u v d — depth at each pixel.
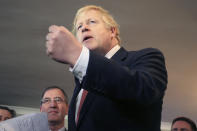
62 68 6.59
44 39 5.79
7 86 7.24
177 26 5.46
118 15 5.28
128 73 1.06
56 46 1.02
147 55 1.22
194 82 6.73
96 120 1.15
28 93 7.38
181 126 3.60
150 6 5.09
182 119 3.65
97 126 1.15
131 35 5.72
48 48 1.02
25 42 5.92
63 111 3.17
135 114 1.14
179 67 6.44
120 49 1.33
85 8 1.47
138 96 1.06
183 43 5.80
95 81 1.04
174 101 7.37
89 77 1.04
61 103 3.20
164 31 5.57
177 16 5.27
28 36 5.78
